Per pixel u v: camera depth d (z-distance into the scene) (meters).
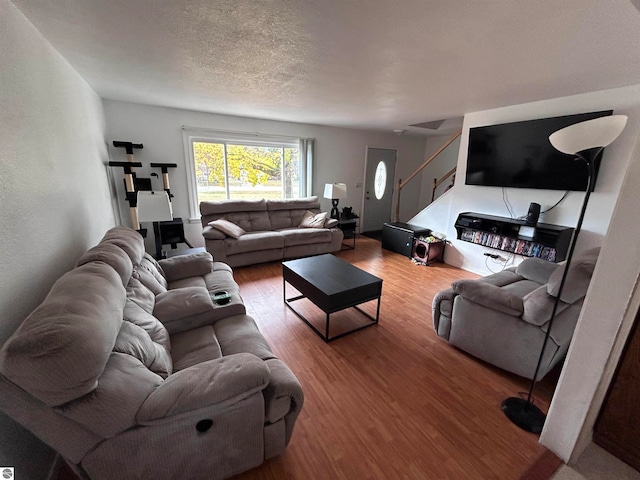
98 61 2.05
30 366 0.73
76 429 0.85
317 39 1.66
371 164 6.02
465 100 3.01
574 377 1.25
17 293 1.16
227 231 3.79
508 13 1.33
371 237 5.85
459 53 1.81
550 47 1.69
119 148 3.62
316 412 1.58
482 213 3.67
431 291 3.22
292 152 5.10
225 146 4.46
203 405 0.99
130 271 1.59
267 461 1.30
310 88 2.70
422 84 2.47
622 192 1.06
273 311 2.71
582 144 1.14
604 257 1.12
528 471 1.28
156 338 1.39
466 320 1.99
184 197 4.25
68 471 1.28
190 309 1.69
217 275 2.50
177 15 1.42
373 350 2.14
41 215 1.42
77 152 2.11
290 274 2.69
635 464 1.29
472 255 3.82
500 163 3.34
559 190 2.94
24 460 1.07
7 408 0.78
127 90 2.89
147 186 3.83
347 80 2.42
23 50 1.38
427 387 1.78
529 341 1.70
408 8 1.32
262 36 1.64
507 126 3.21
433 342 2.26
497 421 1.54
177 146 4.02
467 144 3.74
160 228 3.73
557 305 1.47
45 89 1.61
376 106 3.41
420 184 6.93
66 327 0.81
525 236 3.11
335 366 1.96
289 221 4.76
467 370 1.93
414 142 6.56
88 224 2.23
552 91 2.62
